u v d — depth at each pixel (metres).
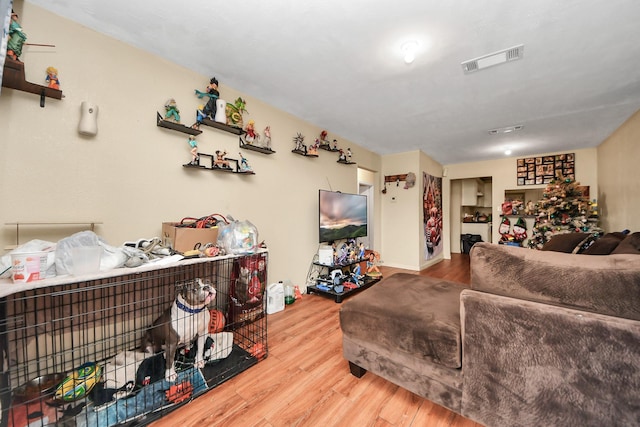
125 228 1.77
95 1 1.42
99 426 1.16
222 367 1.62
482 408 1.05
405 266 4.74
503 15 1.51
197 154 2.10
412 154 4.70
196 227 1.79
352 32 1.66
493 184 5.33
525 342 0.95
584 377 0.85
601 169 4.05
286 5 1.44
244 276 2.20
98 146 1.66
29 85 1.35
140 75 1.84
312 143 3.35
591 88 2.37
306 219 3.29
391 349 1.34
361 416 1.26
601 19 1.52
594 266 0.88
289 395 1.40
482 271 1.09
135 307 1.73
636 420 0.78
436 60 1.96
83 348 1.52
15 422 1.10
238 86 2.39
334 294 2.92
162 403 1.30
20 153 1.40
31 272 1.00
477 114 2.99
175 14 1.51
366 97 2.59
